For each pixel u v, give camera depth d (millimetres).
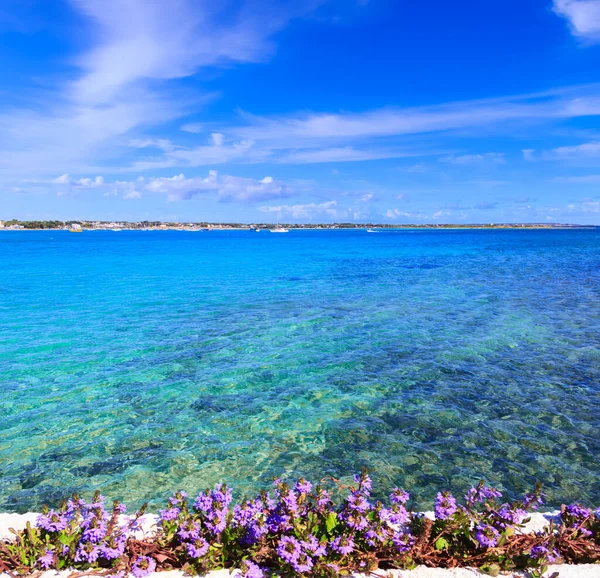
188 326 16281
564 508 4395
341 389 10234
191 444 7789
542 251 64688
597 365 11734
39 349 13391
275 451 7551
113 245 93000
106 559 3811
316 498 4309
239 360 12320
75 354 12883
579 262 44594
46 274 34469
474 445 7715
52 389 10273
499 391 10055
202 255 58562
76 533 3830
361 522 3861
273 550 3807
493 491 4426
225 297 22906
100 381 10773
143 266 41594
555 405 9305
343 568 3711
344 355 12734
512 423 8516
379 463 7172
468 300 21781
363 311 19031
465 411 9047
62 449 7648
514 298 22297
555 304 20547
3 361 12258
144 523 4289
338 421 8641
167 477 6812
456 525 4051
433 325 16297
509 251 65250
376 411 9078
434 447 7648
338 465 7121
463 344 13750
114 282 29359
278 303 21078
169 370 11508
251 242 110500
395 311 19000
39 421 8680
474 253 60844
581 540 4039
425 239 126312
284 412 9047
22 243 103750
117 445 7777
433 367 11656
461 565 3854
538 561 3727
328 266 41500
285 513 3973
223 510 3973
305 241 116250
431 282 29016
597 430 8227
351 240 122375
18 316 18188
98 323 16844
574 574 3674
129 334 15141
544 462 7168
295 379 10852
